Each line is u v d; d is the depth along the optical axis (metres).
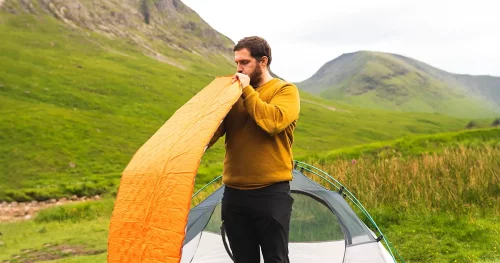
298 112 3.95
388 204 12.54
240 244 4.09
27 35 98.56
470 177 13.14
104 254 11.89
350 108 150.25
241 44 4.11
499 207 11.96
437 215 11.65
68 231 17.31
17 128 50.53
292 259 6.73
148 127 64.06
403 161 15.82
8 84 65.56
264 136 3.93
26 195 32.62
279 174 3.93
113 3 162.88
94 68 87.12
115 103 72.06
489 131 34.50
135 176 3.74
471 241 9.95
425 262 9.01
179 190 3.36
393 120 134.25
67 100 66.69
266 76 4.19
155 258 3.25
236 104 4.04
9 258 12.70
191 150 3.50
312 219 6.98
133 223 3.51
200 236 6.89
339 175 14.21
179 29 186.00
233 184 4.00
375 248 6.46
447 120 143.62
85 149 50.12
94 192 34.22
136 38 141.88
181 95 87.38
